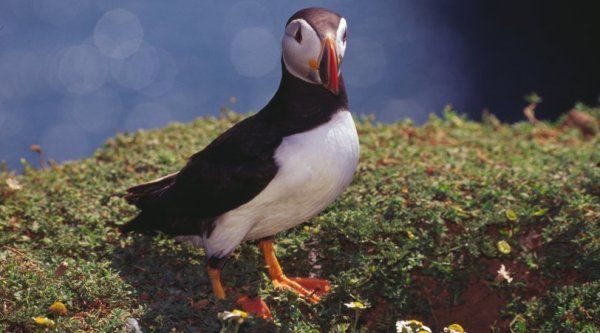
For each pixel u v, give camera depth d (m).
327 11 5.46
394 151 7.96
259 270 6.36
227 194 5.53
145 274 6.03
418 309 6.20
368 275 6.11
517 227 6.53
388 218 6.62
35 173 7.92
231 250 5.71
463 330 5.72
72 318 5.41
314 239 6.53
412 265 6.17
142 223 6.19
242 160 5.49
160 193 6.02
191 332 5.38
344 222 6.43
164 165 7.68
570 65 23.05
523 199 6.78
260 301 5.72
